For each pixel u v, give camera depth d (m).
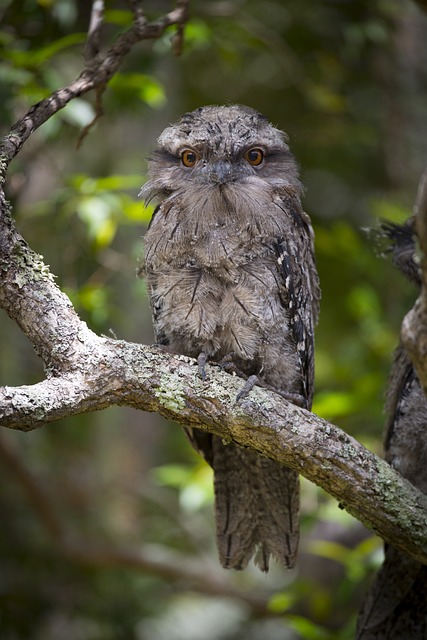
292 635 14.39
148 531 14.62
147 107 11.55
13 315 6.34
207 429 6.61
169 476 11.30
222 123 8.02
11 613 12.43
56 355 6.22
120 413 15.03
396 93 14.11
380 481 6.50
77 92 7.01
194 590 13.70
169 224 7.59
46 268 6.41
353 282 14.78
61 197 10.32
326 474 6.50
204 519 14.67
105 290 11.42
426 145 14.12
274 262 7.64
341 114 13.94
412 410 8.02
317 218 15.84
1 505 12.97
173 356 6.59
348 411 10.94
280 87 14.84
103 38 11.47
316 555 12.80
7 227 6.30
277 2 13.69
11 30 10.58
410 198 13.82
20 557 12.85
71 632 12.81
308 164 14.70
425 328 5.40
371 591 7.93
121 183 10.25
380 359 12.19
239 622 14.84
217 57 14.16
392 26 13.59
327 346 14.95
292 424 6.48
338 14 13.47
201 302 7.54
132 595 13.70
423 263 5.11
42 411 5.89
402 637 7.88
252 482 8.05
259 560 8.14
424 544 6.50
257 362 7.81
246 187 7.63
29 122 6.66
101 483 14.52
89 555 13.06
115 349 6.41
